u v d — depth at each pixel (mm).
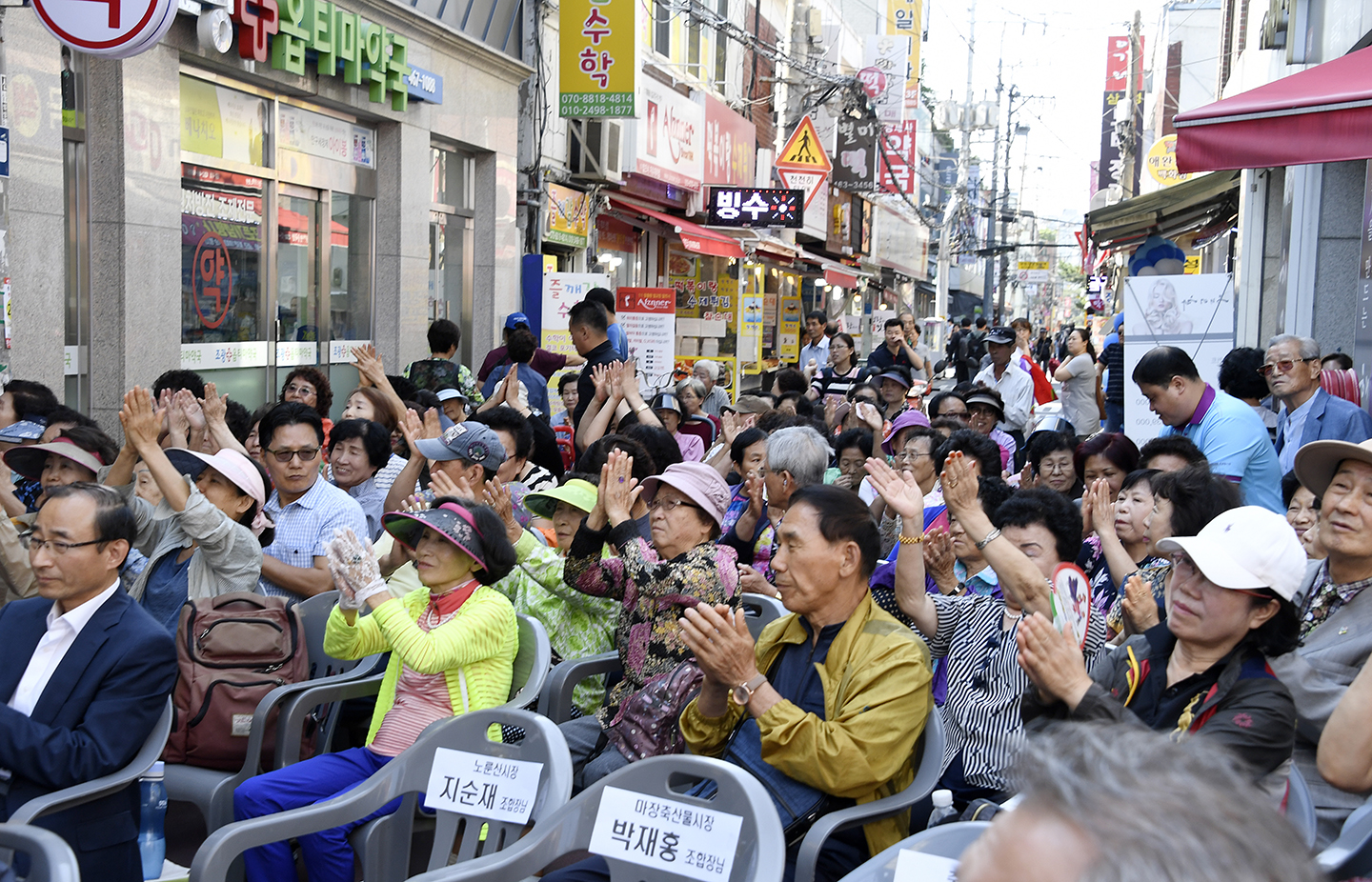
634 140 15836
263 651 4301
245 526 4883
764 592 4867
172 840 4508
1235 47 19031
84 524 3506
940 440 6184
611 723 4094
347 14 9891
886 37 31922
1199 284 8938
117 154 7836
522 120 14164
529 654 4266
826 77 23797
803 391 11430
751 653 3275
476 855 3715
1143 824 936
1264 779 2740
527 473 6680
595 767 3912
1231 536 2818
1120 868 916
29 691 3533
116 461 4742
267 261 9922
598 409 7895
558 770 3211
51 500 3533
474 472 5512
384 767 3545
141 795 3963
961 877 1051
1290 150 5617
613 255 17859
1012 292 84812
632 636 4172
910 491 3904
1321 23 11109
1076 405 13312
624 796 2928
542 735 3297
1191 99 34219
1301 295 10508
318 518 5316
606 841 2914
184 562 4793
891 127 34375
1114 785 982
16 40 6828
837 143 30141
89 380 8000
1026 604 3533
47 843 2881
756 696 3262
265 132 9781
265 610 4402
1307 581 3645
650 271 19672
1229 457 5680
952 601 3908
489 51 12789
